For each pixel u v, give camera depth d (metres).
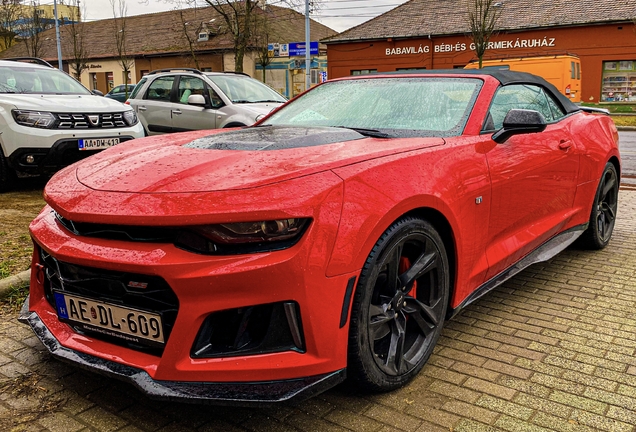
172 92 9.52
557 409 2.32
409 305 2.53
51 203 2.38
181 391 1.99
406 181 2.38
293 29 39.12
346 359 2.17
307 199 2.05
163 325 2.07
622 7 25.58
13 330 3.08
